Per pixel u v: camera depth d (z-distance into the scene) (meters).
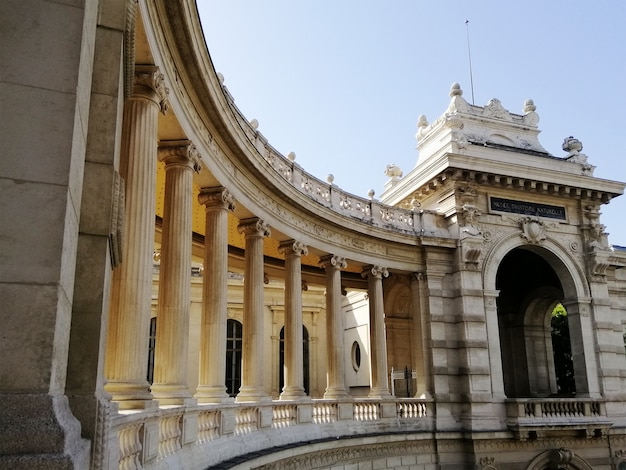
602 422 33.97
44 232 5.94
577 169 38.84
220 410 18.12
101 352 7.55
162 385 15.30
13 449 5.24
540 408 33.25
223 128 19.19
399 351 37.38
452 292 34.47
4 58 6.24
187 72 16.41
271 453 19.77
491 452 32.16
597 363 36.12
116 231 8.07
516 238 36.16
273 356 46.06
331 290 29.67
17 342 5.66
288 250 26.92
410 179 38.59
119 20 8.30
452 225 35.19
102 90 8.02
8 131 6.07
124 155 13.20
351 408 28.52
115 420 8.88
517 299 42.19
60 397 6.01
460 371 33.19
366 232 31.52
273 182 23.83
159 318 15.89
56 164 6.11
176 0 13.74
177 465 13.66
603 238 38.56
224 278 20.02
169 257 16.23
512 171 35.84
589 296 37.00
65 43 6.43
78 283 7.44
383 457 29.30
